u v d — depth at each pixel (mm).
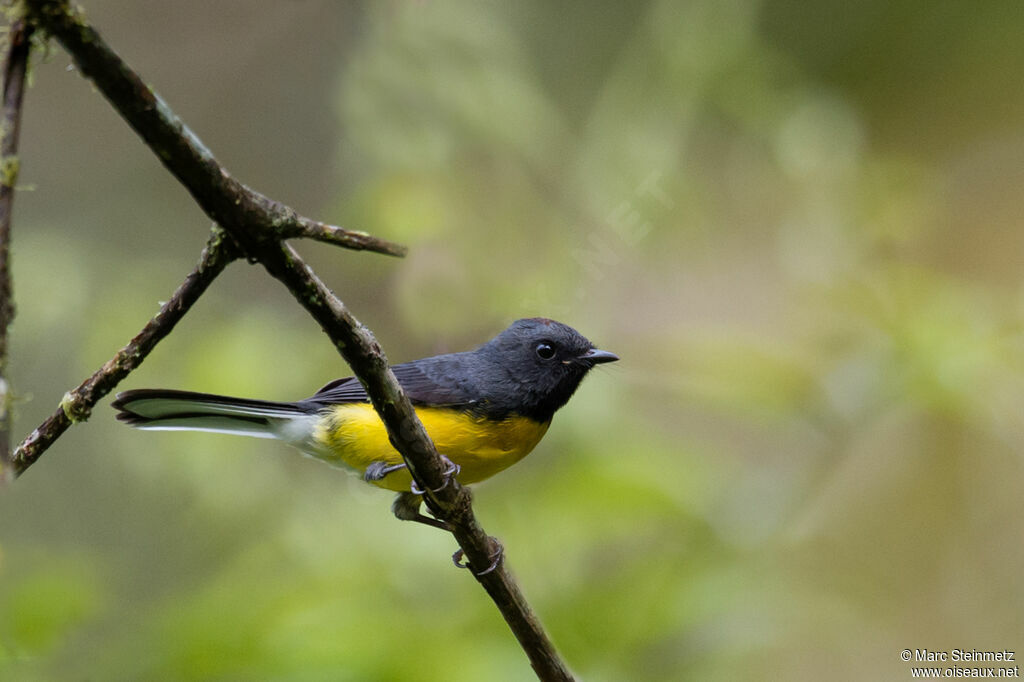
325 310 4988
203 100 15711
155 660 8172
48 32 3885
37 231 14391
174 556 11117
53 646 7797
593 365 8977
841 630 10859
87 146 15148
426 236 10500
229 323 10742
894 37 18688
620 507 9211
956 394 11039
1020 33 18562
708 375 11445
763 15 18781
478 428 8445
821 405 11242
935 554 12883
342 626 7910
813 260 11641
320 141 15500
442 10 10977
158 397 8023
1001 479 13047
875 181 11828
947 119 18766
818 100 11891
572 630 8508
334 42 15719
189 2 15930
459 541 6188
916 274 11695
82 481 11836
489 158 11172
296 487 10219
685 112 11711
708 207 13508
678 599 8609
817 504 11375
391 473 8117
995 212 17469
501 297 10711
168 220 14898
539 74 15219
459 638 8078
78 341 11344
